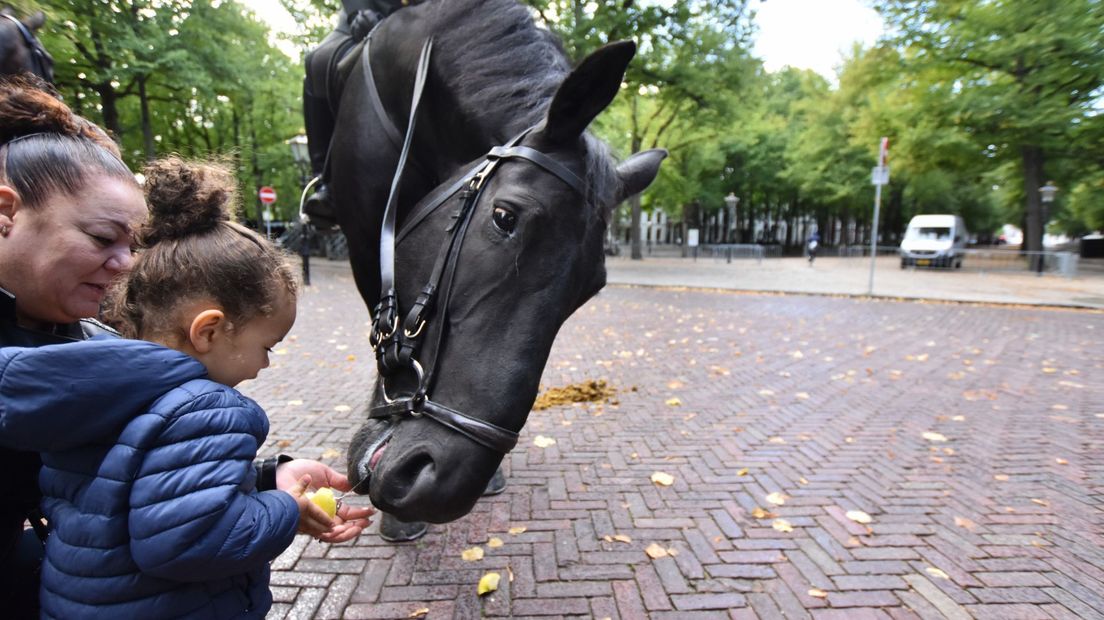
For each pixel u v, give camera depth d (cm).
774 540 292
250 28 1805
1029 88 1731
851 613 239
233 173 141
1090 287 1588
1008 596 251
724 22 1783
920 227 2370
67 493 104
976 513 325
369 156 220
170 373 104
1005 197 2902
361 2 262
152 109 2023
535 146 157
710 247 3216
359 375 598
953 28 1781
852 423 475
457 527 298
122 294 117
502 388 145
